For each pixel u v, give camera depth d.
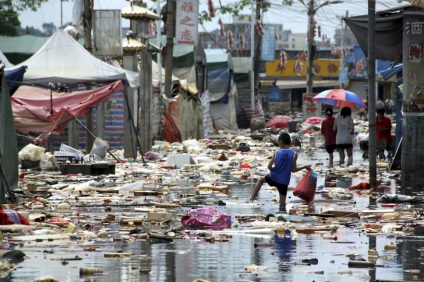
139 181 44.81
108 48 68.00
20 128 60.69
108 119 75.12
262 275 20.45
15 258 22.83
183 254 23.64
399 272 20.89
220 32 114.19
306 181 37.03
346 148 60.91
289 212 33.41
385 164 59.41
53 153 60.66
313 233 28.03
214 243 25.81
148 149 71.62
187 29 85.69
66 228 28.69
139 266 21.72
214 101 124.25
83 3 72.50
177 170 56.75
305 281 19.77
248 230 28.62
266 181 35.84
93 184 44.28
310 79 153.50
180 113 91.69
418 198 37.41
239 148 78.50
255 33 141.75
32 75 58.84
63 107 60.72
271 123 124.00
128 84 61.88
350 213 32.19
